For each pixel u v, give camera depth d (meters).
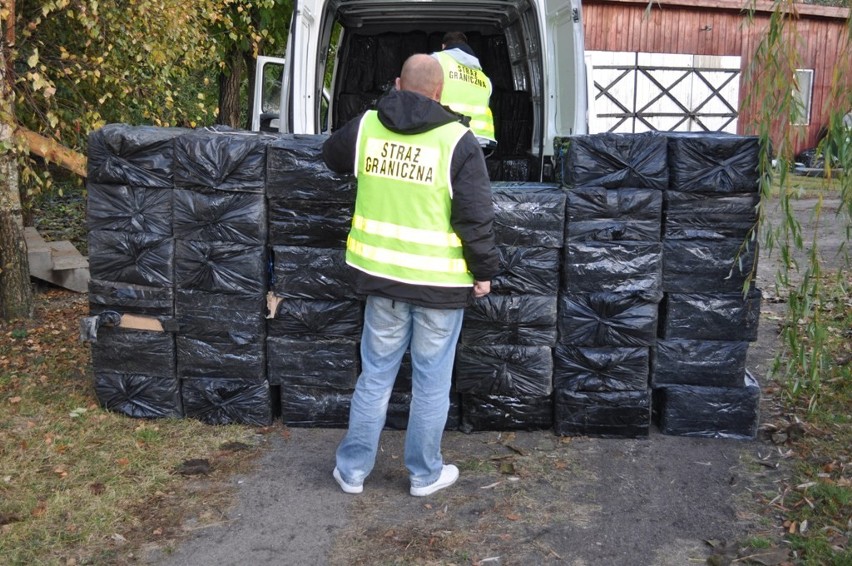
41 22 6.46
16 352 5.48
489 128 4.83
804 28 16.78
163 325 4.18
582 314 4.05
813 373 3.96
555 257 4.01
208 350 4.20
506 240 3.99
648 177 3.97
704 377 4.12
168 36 6.73
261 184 4.01
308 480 3.72
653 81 16.81
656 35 16.67
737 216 3.96
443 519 3.38
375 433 3.51
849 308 6.31
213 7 7.62
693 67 16.88
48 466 3.75
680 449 4.07
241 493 3.59
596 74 16.61
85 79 6.66
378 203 3.29
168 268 4.13
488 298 4.04
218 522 3.34
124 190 4.11
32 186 6.67
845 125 3.45
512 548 3.17
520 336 4.08
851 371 4.97
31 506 3.38
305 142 4.02
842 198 3.52
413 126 3.19
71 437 4.06
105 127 4.20
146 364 4.25
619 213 3.97
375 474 3.80
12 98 5.56
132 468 3.76
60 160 6.06
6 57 5.70
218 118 11.12
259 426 4.29
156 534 3.24
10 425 4.20
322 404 4.25
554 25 5.08
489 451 4.05
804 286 3.86
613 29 16.53
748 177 3.91
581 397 4.14
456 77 4.68
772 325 6.31
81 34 6.51
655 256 3.98
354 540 3.22
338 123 6.38
